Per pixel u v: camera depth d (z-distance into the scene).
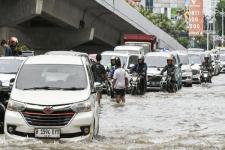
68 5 75.56
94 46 103.44
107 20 87.62
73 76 21.91
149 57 56.34
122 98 40.50
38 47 86.94
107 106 38.06
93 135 21.00
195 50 98.12
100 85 22.31
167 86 52.62
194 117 31.52
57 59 22.91
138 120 30.17
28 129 19.91
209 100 43.28
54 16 74.19
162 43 109.38
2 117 24.20
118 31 97.06
